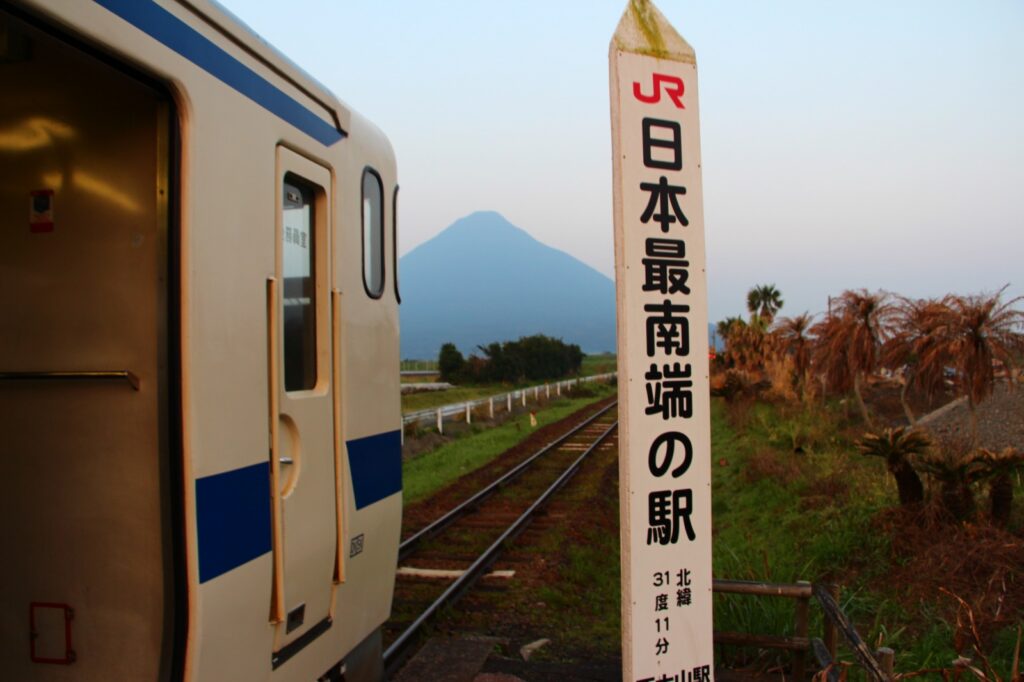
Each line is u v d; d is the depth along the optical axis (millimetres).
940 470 7359
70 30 2182
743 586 4555
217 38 2828
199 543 2594
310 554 3355
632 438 3322
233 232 2869
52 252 2746
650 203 3387
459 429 21188
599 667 5250
